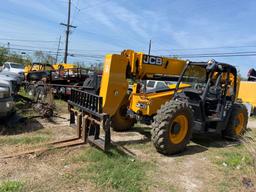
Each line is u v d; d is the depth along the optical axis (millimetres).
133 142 5961
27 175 3820
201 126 5988
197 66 6512
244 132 7285
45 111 7418
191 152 5711
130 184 3770
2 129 5973
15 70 19312
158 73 6113
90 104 5035
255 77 16578
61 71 12180
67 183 3662
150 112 5910
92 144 5137
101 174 3979
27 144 5090
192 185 4039
